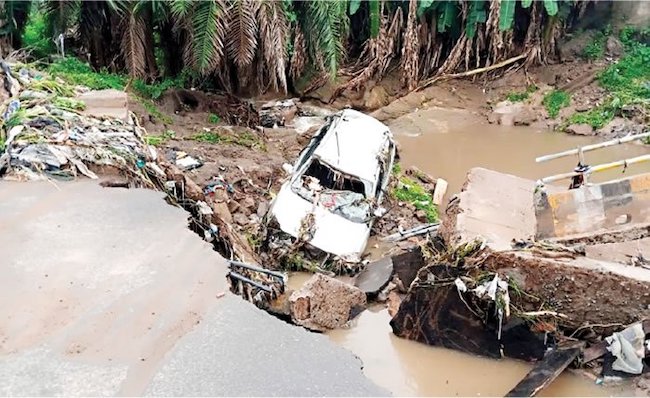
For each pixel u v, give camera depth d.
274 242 9.34
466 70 18.06
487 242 6.64
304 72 16.45
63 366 4.38
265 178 11.43
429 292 6.80
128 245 5.67
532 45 17.67
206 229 6.93
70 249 5.57
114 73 14.73
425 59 18.20
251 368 4.44
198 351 4.55
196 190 7.36
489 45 18.00
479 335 6.71
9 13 13.98
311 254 9.26
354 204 9.98
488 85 17.84
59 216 6.05
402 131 15.97
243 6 13.44
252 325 4.82
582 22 18.45
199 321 4.83
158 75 15.30
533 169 13.66
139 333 4.69
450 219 7.80
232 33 13.65
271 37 13.95
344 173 10.29
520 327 6.50
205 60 13.43
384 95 17.30
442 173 13.52
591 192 6.73
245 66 15.29
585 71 17.25
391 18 17.58
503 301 6.37
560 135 15.66
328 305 7.55
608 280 6.11
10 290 5.05
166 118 13.33
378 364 6.88
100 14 14.70
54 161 6.79
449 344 6.91
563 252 6.43
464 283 6.55
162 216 6.15
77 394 4.16
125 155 7.05
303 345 4.68
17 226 5.86
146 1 13.80
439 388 6.49
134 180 6.89
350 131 11.34
